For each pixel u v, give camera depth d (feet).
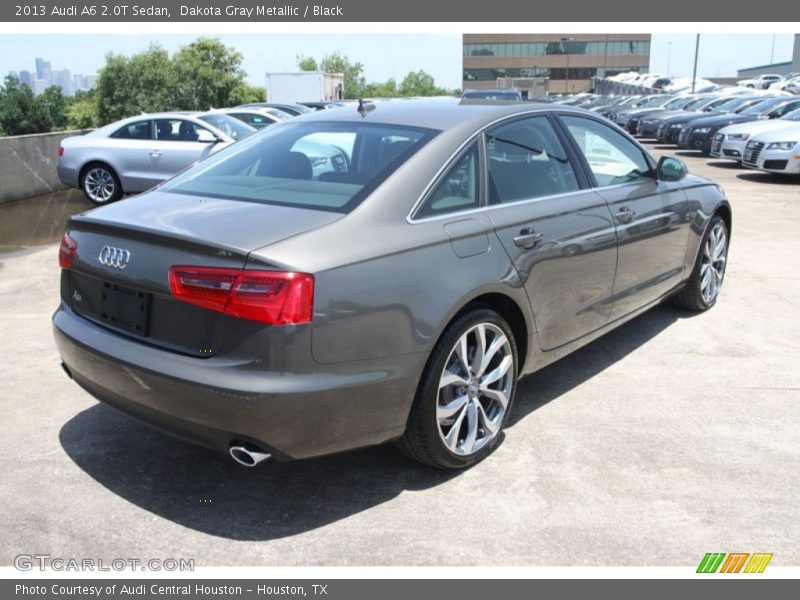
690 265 17.38
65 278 10.96
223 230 9.13
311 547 9.30
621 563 8.98
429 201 10.34
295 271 8.57
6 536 9.45
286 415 8.63
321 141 11.65
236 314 8.54
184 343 9.08
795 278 21.80
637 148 15.57
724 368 15.05
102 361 9.65
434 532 9.59
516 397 13.66
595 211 13.15
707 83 167.63
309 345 8.68
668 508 10.05
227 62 165.27
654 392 13.85
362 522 9.82
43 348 16.12
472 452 10.98
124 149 38.34
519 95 49.08
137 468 11.14
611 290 13.91
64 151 38.93
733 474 10.92
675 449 11.65
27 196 43.19
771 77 168.76
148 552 9.19
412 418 10.11
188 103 149.69
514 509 10.06
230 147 12.86
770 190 41.47
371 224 9.58
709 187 18.04
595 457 11.40
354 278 9.03
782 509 10.05
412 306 9.57
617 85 218.79
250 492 10.54
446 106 12.66
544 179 12.51
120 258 9.59
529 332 11.80
